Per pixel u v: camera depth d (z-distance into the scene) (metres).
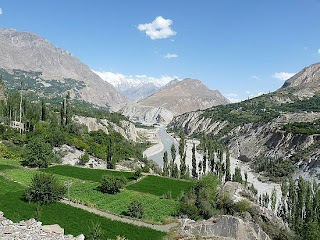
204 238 45.66
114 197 71.56
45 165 93.38
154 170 138.12
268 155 168.88
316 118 193.50
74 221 53.28
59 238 33.97
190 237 47.00
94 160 121.00
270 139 182.50
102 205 65.69
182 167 116.69
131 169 119.88
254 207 64.94
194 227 49.66
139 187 83.19
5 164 88.94
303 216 82.62
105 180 75.12
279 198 112.12
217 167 122.88
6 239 30.86
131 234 50.78
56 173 87.94
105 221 55.22
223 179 127.00
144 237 50.06
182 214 62.91
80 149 128.12
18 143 113.00
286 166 144.38
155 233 51.88
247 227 48.50
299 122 186.88
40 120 151.75
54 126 135.62
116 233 50.69
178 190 81.38
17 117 147.12
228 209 66.12
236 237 46.06
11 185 68.19
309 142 152.25
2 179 72.44
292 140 163.12
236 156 197.25
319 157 131.00
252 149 187.75
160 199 72.38
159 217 61.16
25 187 67.31
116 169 113.88
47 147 96.62
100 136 158.00
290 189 90.38
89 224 52.72
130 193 75.81
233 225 47.25
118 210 63.41
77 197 69.00
